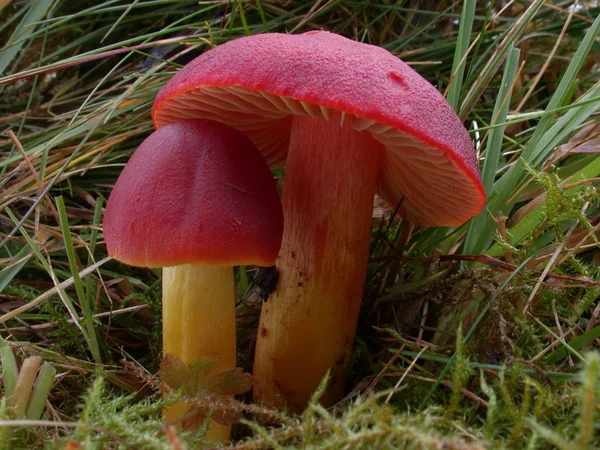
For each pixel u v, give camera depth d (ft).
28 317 0.68
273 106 0.55
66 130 0.73
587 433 0.35
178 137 0.52
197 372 0.52
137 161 0.52
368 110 0.45
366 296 0.69
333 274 0.57
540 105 0.90
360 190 0.57
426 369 0.56
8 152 0.85
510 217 0.73
